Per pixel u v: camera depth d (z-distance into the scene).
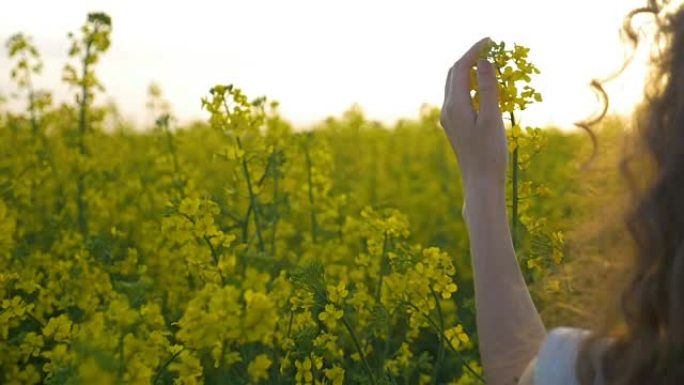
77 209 7.82
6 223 5.36
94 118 8.62
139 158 10.34
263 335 2.81
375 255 5.28
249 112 5.54
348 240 6.43
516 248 4.04
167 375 4.46
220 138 10.84
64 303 5.15
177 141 8.44
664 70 2.04
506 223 2.46
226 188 5.68
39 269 6.11
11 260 5.95
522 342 2.39
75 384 3.02
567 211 5.76
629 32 2.20
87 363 2.65
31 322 5.36
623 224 2.03
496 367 2.39
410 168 11.44
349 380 4.77
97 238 5.51
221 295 2.80
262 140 5.64
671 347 1.93
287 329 4.36
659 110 2.02
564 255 4.04
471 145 2.50
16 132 8.91
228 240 4.61
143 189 8.32
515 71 3.68
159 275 5.95
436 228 9.35
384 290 4.51
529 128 4.06
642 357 1.96
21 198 7.51
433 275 4.41
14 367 4.74
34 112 9.01
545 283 2.65
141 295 3.69
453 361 5.79
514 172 4.01
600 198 2.18
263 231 5.87
